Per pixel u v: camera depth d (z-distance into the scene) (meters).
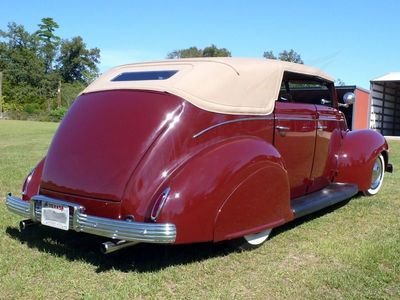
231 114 4.05
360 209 5.62
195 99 3.86
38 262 3.84
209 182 3.58
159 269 3.73
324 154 5.38
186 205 3.46
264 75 4.39
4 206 5.58
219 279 3.56
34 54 64.88
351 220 5.17
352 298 3.23
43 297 3.26
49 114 45.06
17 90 59.25
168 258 3.96
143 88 4.00
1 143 14.80
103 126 3.89
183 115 3.77
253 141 4.05
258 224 3.96
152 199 3.49
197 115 3.83
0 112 45.19
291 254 4.09
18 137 17.89
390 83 24.06
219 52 51.59
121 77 4.39
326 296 3.28
